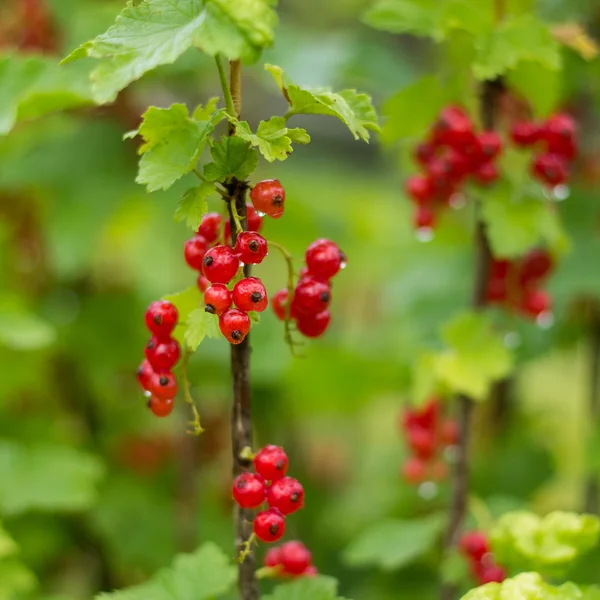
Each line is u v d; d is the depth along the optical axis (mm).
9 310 1169
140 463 1504
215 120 897
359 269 1862
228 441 1553
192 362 1273
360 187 2191
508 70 1028
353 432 2100
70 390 1485
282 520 915
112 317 1431
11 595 1104
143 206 1303
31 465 1143
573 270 1158
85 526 1408
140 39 896
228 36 894
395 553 1060
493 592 921
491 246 1030
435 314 1268
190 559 978
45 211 1327
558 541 968
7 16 1295
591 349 1336
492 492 1384
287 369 1410
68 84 1012
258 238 899
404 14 1039
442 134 1023
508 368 1039
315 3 1967
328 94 899
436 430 1088
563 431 1743
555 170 1038
